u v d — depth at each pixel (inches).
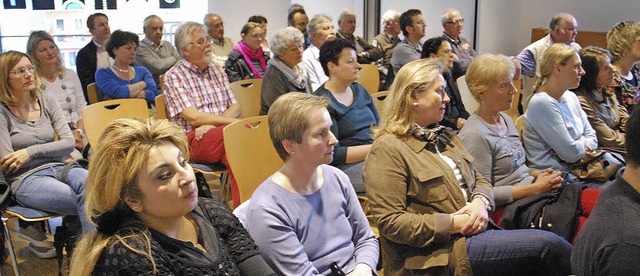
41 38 165.0
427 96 89.7
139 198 59.0
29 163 123.7
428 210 89.1
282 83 156.3
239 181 120.7
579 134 123.0
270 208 76.9
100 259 57.1
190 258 60.5
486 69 104.2
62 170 119.8
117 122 59.9
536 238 87.4
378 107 155.5
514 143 109.5
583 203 102.2
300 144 78.7
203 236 63.9
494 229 93.4
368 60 239.3
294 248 76.2
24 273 128.1
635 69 163.5
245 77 204.8
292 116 78.6
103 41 216.7
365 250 84.4
